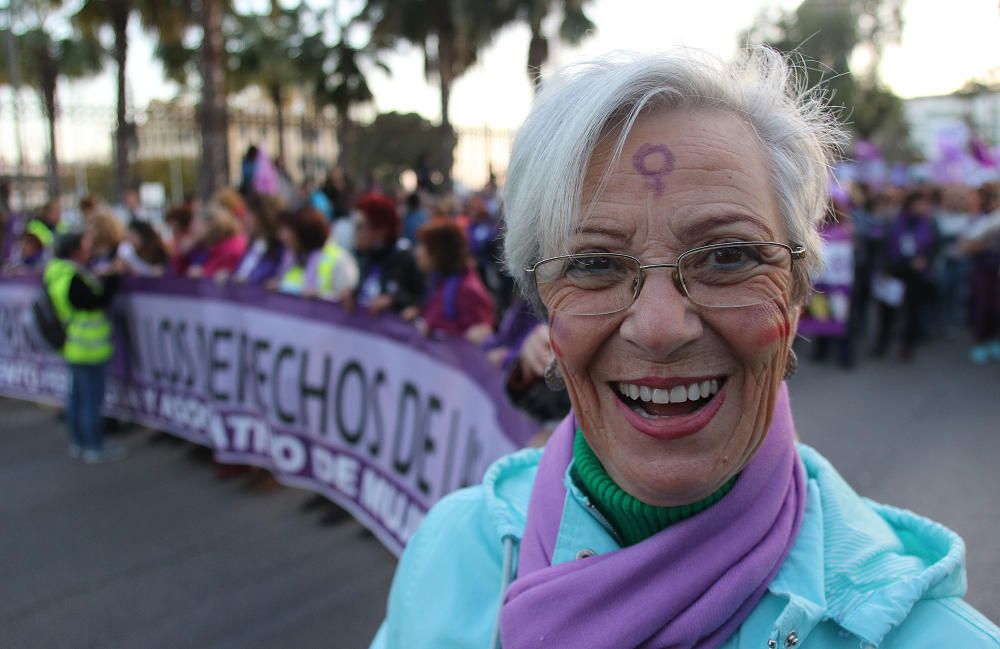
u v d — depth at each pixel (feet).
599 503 3.07
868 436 17.42
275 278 15.57
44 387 21.50
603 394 2.79
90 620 10.27
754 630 2.64
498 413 8.09
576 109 2.62
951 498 13.62
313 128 41.88
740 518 2.71
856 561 2.74
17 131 37.01
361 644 9.56
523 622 2.86
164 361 17.22
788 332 2.73
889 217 29.22
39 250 24.41
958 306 33.99
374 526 11.48
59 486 15.33
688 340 2.51
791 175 2.68
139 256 20.38
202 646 9.62
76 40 69.56
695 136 2.54
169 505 14.14
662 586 2.67
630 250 2.57
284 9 53.52
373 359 11.45
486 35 63.21
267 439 14.17
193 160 68.13
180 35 53.47
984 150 41.65
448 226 10.75
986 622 2.58
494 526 3.59
